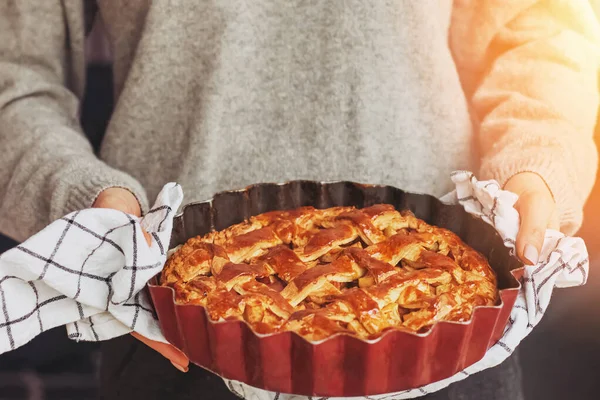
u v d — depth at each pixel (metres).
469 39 1.21
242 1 1.02
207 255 0.76
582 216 1.07
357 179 1.12
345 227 0.81
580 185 1.06
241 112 1.09
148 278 0.69
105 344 0.98
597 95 1.13
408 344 0.59
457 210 0.86
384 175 1.14
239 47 1.04
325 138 1.11
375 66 1.07
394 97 1.10
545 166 0.95
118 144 1.16
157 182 1.17
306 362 0.59
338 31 1.04
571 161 1.01
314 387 0.61
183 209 0.84
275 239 0.81
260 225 0.86
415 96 1.12
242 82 1.07
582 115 1.12
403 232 0.82
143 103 1.11
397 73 1.09
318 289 0.69
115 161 1.17
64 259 0.69
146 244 0.69
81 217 0.69
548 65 1.12
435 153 1.16
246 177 1.13
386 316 0.65
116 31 1.15
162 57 1.07
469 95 1.28
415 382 0.62
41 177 0.97
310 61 1.07
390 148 1.13
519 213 0.86
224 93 1.07
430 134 1.15
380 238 0.80
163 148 1.15
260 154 1.12
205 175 1.10
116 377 0.93
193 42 1.06
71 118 1.18
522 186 0.93
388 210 0.86
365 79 1.07
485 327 0.63
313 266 0.75
